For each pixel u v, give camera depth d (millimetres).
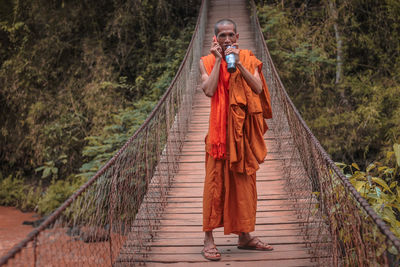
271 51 10758
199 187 4828
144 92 11508
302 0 12375
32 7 11992
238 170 2842
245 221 2908
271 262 3000
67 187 10219
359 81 10297
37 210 10383
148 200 3721
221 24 2865
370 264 2064
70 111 11336
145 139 3893
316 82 10586
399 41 10719
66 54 12102
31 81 11828
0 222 9406
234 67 2711
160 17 12719
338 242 2674
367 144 9125
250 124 2918
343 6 10914
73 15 12156
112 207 2691
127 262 2904
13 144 12062
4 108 12180
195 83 9250
